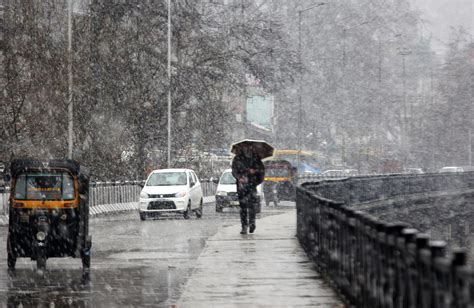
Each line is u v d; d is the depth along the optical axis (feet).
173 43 354.33
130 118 311.88
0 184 210.79
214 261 106.83
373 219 57.41
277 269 98.32
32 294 83.35
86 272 101.40
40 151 229.66
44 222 98.89
